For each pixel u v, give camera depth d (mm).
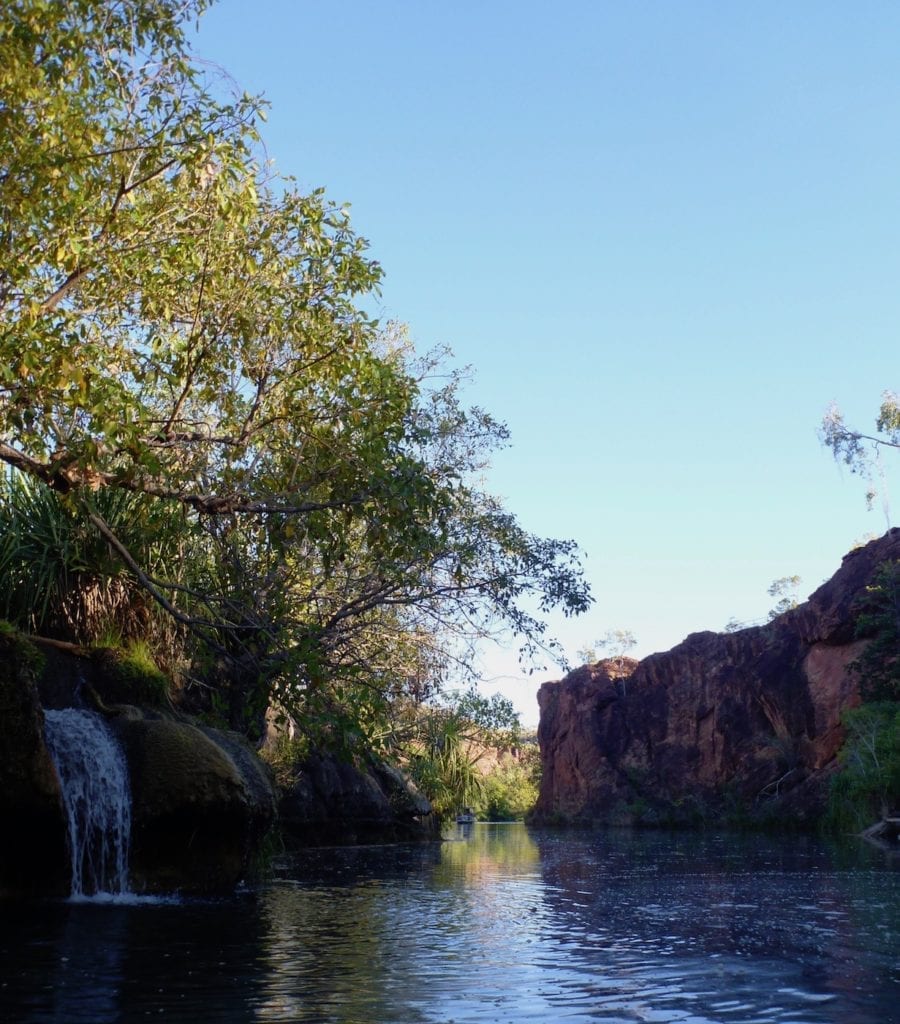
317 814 23828
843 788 37719
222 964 6570
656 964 6746
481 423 16672
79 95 8688
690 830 48844
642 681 69562
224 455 10867
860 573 54125
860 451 44250
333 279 10453
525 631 12789
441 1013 5195
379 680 13289
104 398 8625
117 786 10906
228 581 12648
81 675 12289
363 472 10836
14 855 9969
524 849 24609
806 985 5996
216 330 10273
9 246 8891
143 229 9602
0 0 8125
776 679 58094
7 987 5730
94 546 13242
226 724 13938
